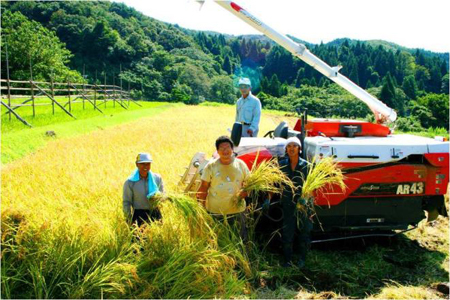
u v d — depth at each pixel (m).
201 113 36.19
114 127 19.03
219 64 125.56
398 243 5.85
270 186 4.98
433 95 47.16
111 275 4.12
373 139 5.88
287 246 4.97
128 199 4.91
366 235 5.55
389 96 57.50
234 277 4.43
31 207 5.28
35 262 4.24
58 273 4.17
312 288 4.49
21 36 58.16
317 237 5.68
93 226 4.54
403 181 5.27
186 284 4.23
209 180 4.91
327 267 5.00
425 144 5.30
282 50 127.00
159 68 100.62
